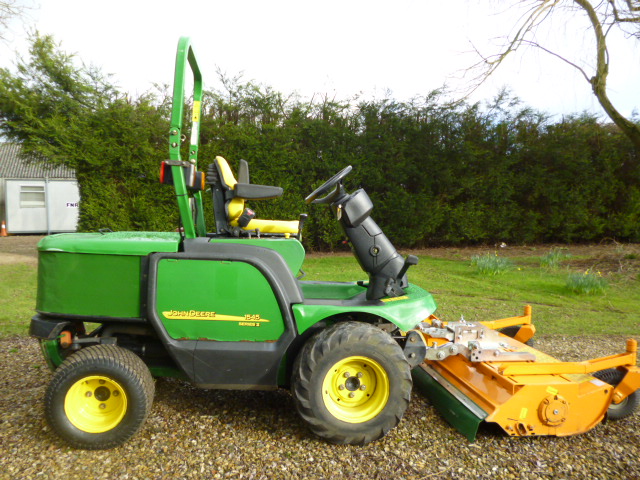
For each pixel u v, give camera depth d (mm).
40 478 2232
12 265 8625
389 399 2529
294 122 10102
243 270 2537
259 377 2615
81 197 9562
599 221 12109
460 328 3061
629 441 2705
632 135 9039
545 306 6125
